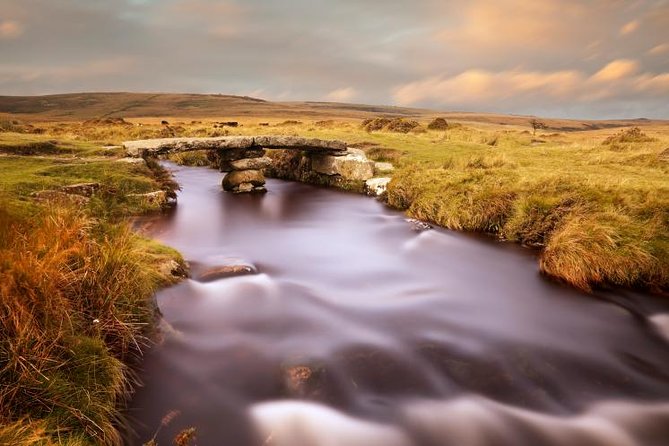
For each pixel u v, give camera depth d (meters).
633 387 5.73
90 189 12.64
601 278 8.70
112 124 56.50
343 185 19.36
